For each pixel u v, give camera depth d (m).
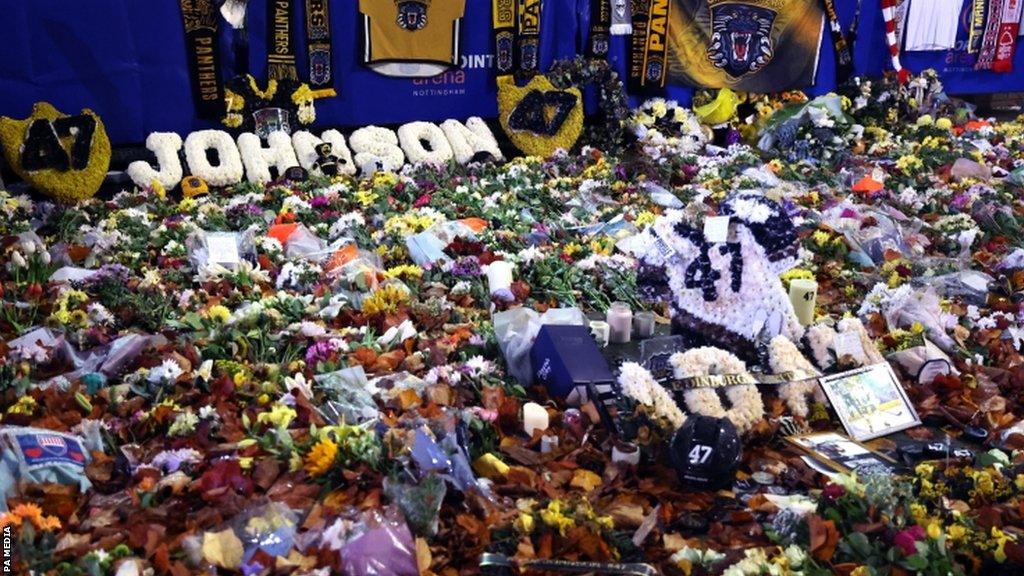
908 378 4.62
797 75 11.69
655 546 3.17
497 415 3.93
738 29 11.20
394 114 10.00
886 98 11.42
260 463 3.43
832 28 11.70
